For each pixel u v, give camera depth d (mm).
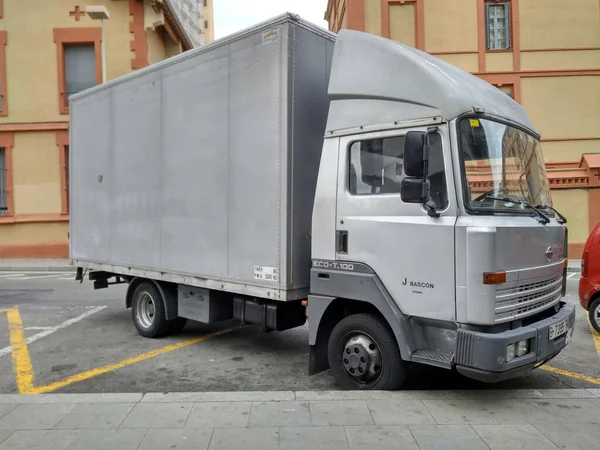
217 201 5598
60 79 18359
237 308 5844
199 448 3449
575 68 19422
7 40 18328
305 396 4305
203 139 5770
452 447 3424
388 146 4344
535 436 3572
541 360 4129
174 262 6223
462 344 3814
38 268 16109
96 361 6070
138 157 6812
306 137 5004
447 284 3918
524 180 4637
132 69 18484
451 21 19422
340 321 4695
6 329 7762
